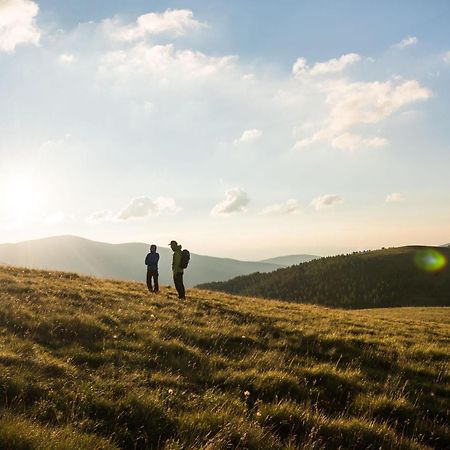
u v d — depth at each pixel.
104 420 7.46
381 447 7.90
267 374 10.86
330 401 10.34
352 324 23.00
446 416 10.37
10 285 19.20
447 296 133.12
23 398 7.62
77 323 13.37
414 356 15.57
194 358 11.90
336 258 180.25
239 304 26.25
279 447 7.38
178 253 24.50
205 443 6.95
